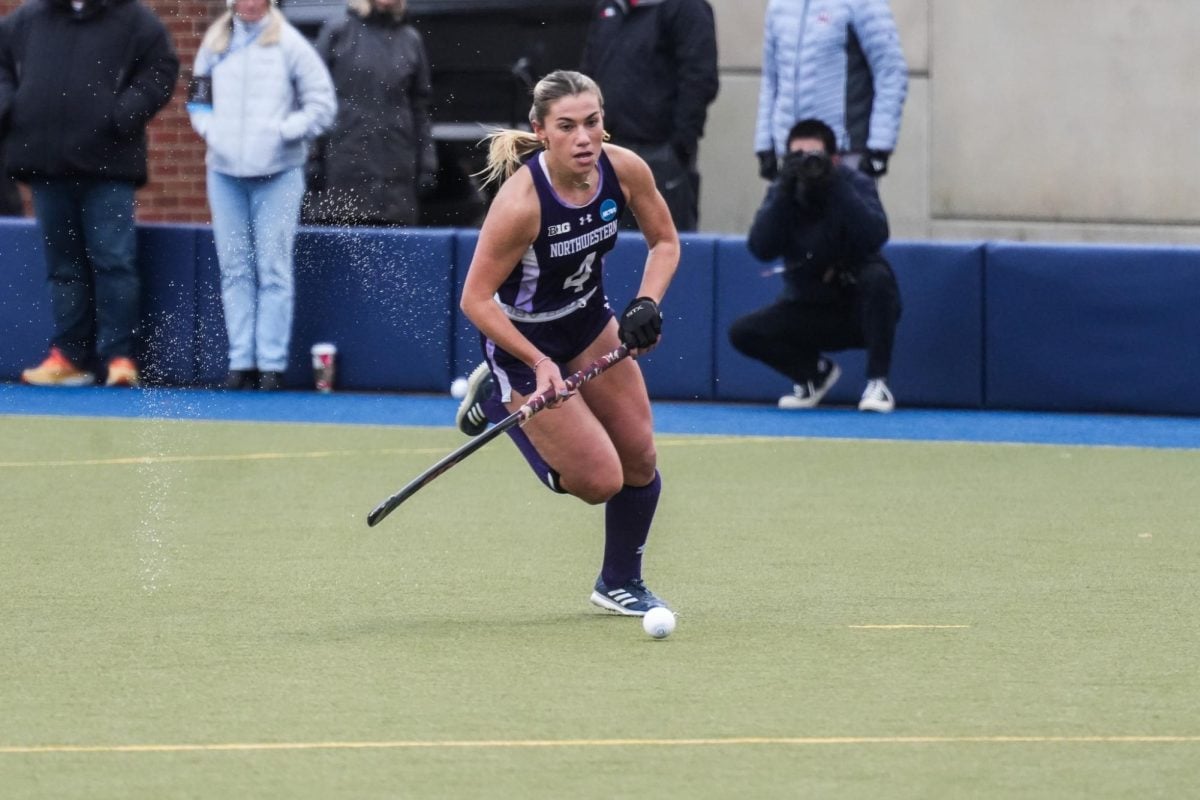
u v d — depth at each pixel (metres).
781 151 44.94
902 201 57.16
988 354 44.25
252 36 44.88
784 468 35.34
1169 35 56.06
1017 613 22.67
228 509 30.42
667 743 16.70
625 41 45.91
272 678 19.17
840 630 21.64
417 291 46.56
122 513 29.95
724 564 25.97
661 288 22.22
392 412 43.19
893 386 44.69
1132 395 43.66
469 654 20.30
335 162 46.44
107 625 21.81
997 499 31.88
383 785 15.45
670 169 46.19
